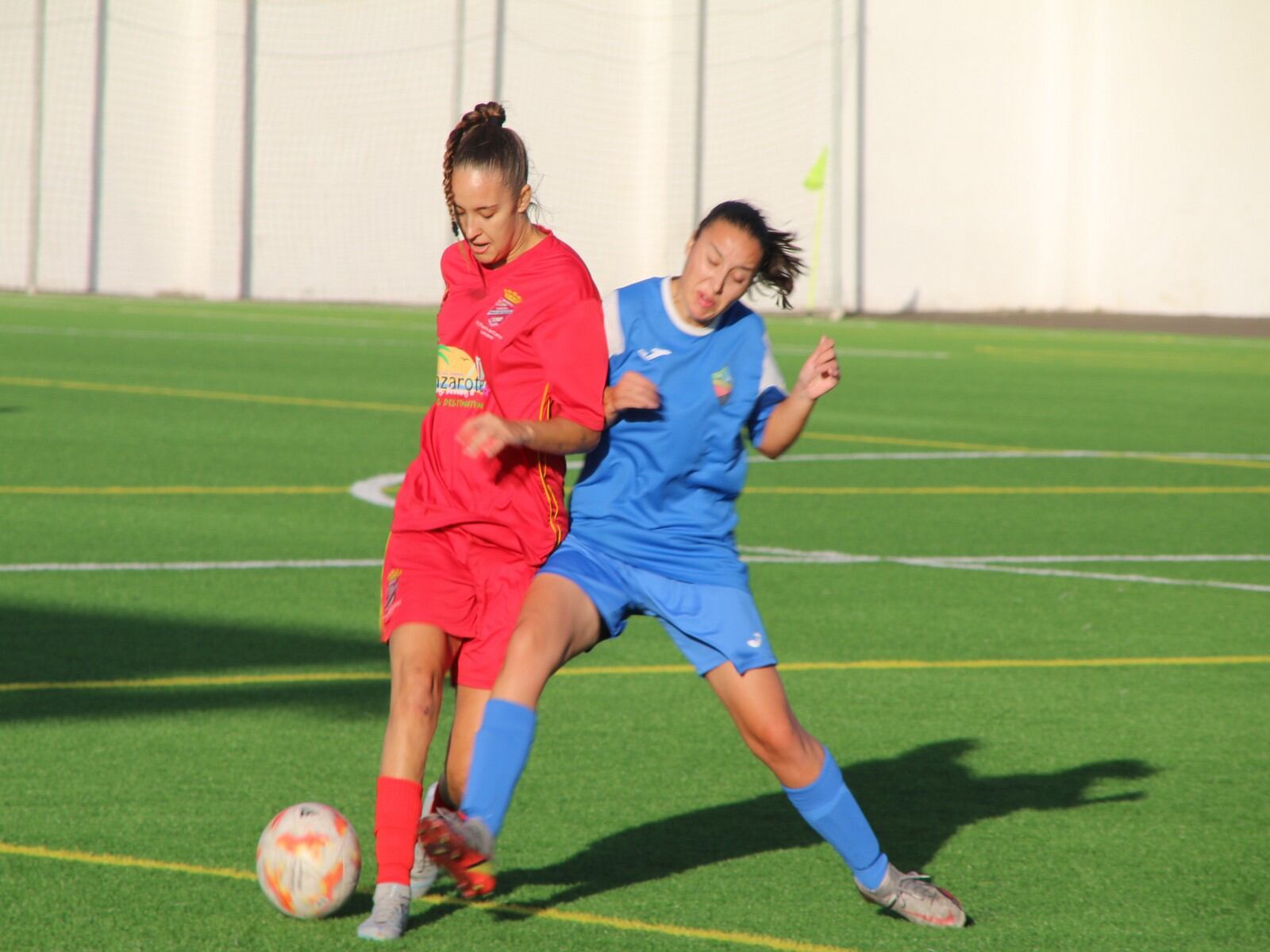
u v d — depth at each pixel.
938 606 26.08
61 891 13.07
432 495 13.24
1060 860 14.59
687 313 12.69
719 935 12.52
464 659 12.96
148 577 26.53
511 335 12.81
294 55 124.88
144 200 127.06
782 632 23.89
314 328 94.50
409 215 125.00
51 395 54.53
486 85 123.25
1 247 129.62
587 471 13.05
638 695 20.00
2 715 18.34
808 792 12.66
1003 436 51.88
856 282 125.25
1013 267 128.00
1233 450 49.91
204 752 17.08
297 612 24.20
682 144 124.25
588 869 13.98
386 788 12.17
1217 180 122.25
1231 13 120.44
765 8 122.44
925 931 12.77
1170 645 23.77
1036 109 126.75
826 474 42.22
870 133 124.06
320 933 12.32
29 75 126.69
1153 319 123.06
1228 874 14.28
